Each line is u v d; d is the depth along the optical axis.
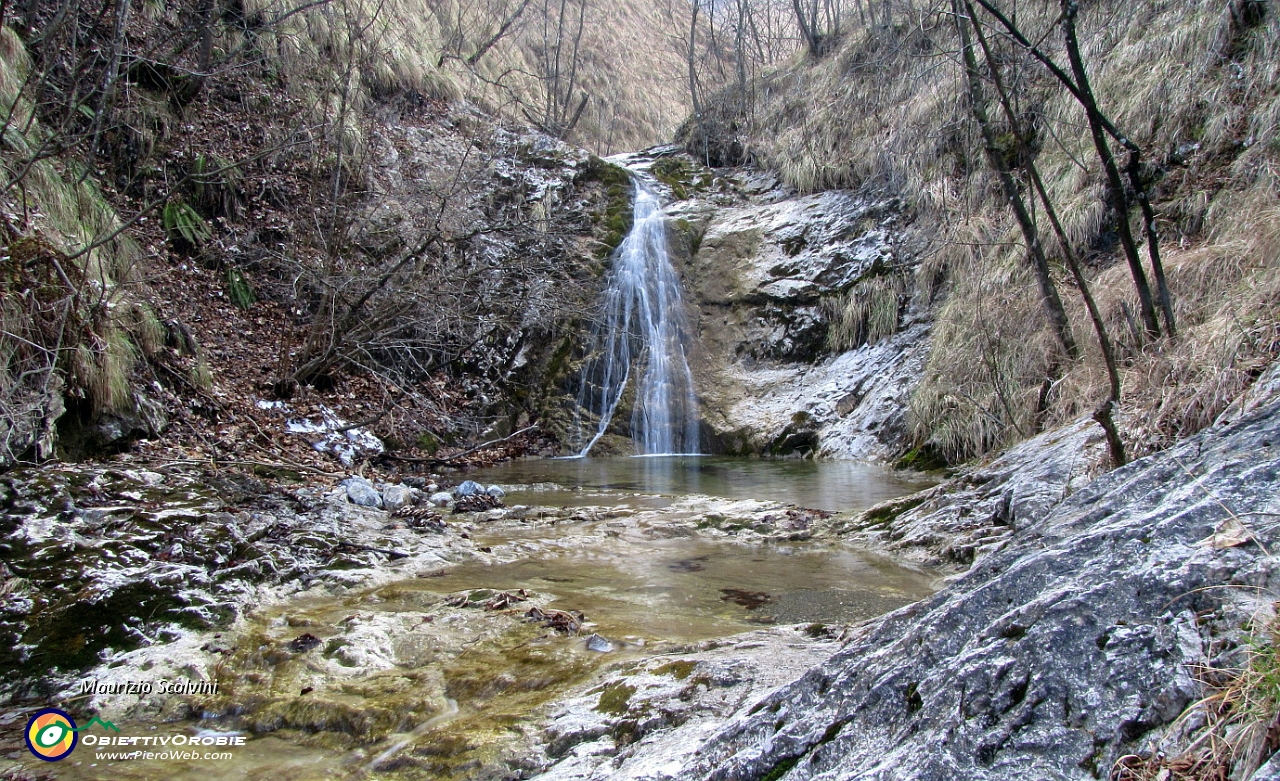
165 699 3.18
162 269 9.38
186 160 10.33
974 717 1.68
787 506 6.34
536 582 4.41
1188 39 8.58
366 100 12.58
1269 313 4.74
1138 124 8.62
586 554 5.11
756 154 15.08
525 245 12.33
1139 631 1.71
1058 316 6.65
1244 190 7.18
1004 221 9.52
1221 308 5.28
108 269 7.49
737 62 19.19
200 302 9.70
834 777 1.78
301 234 10.80
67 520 4.47
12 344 5.43
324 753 2.75
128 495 4.95
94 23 6.82
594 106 24.47
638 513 6.23
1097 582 1.87
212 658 3.50
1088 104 5.03
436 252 11.26
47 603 3.75
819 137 13.73
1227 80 8.15
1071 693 1.65
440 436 10.44
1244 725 1.45
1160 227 7.89
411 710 2.87
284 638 3.60
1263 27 8.05
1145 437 4.67
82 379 6.05
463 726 2.67
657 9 32.25
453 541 5.31
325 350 9.37
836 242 12.16
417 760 2.55
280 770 2.64
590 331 12.41
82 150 8.27
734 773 1.95
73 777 2.64
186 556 4.32
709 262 13.02
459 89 15.19
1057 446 5.50
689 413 11.78
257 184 10.95
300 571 4.48
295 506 5.57
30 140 7.04
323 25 12.62
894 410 9.98
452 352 11.37
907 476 8.35
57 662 3.41
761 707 2.24
